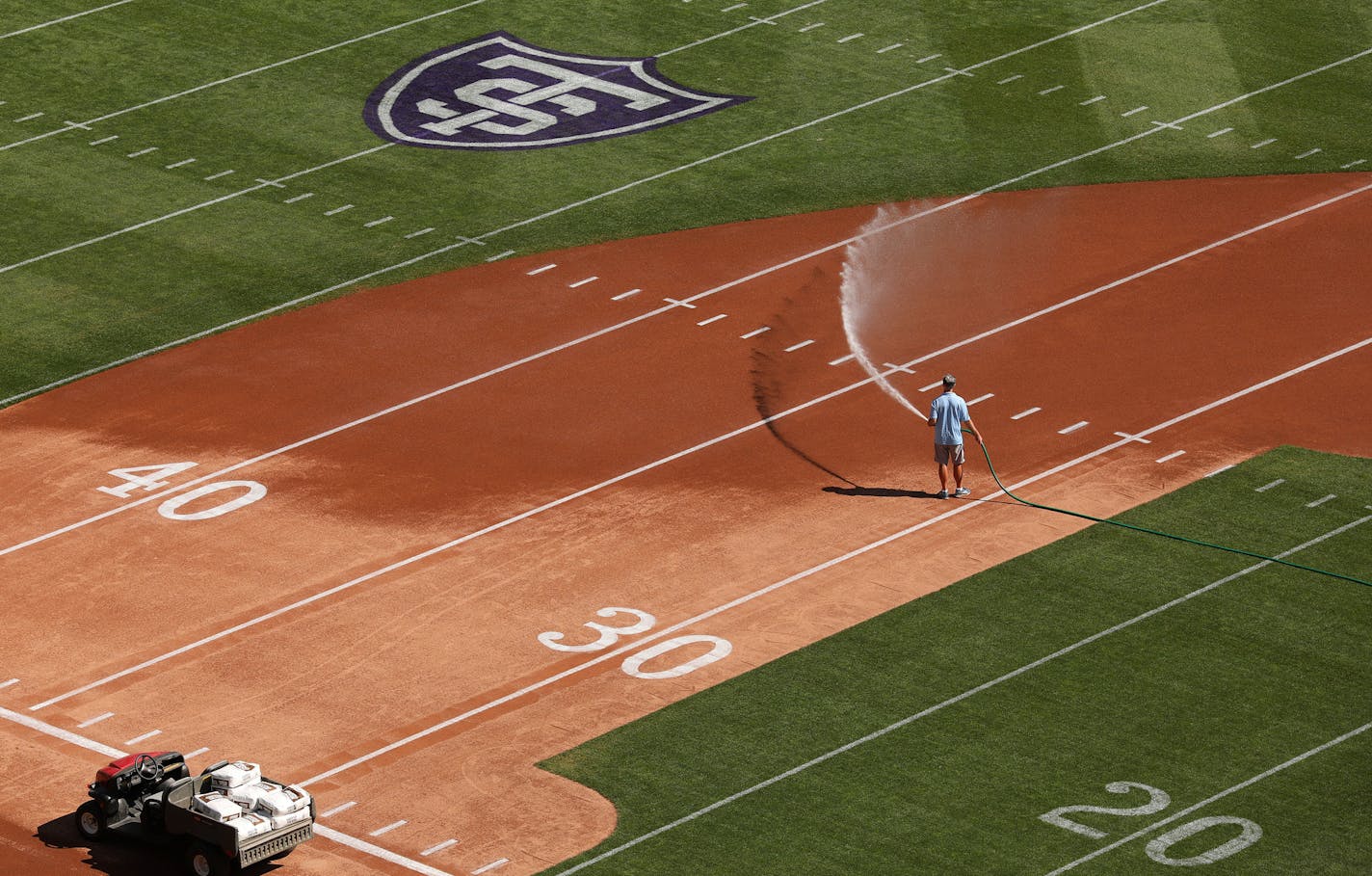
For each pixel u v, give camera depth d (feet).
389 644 159.22
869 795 140.36
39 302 218.79
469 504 179.52
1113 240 228.84
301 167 247.50
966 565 168.35
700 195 241.35
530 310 215.72
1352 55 274.77
